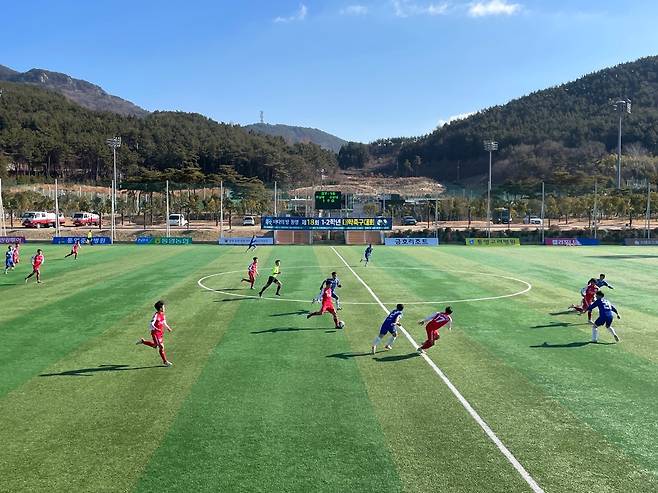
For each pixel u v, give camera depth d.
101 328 21.42
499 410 13.06
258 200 122.25
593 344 19.33
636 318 23.84
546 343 19.42
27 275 37.25
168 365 16.55
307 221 76.62
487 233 81.69
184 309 25.28
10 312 24.48
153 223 108.56
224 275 37.78
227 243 73.62
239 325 22.05
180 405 13.30
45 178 177.00
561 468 10.27
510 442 11.34
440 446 11.14
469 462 10.47
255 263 31.50
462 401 13.63
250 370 16.09
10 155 171.38
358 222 77.25
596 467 10.31
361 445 11.15
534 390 14.48
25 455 10.72
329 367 16.41
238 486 9.52
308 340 19.67
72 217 109.38
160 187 117.62
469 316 24.11
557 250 62.78
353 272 40.31
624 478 9.91
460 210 117.44
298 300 27.73
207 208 114.00
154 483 9.63
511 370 16.22
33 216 92.50
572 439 11.52
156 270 40.59
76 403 13.42
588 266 44.78
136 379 15.26
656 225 101.19
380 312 25.03
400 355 17.75
